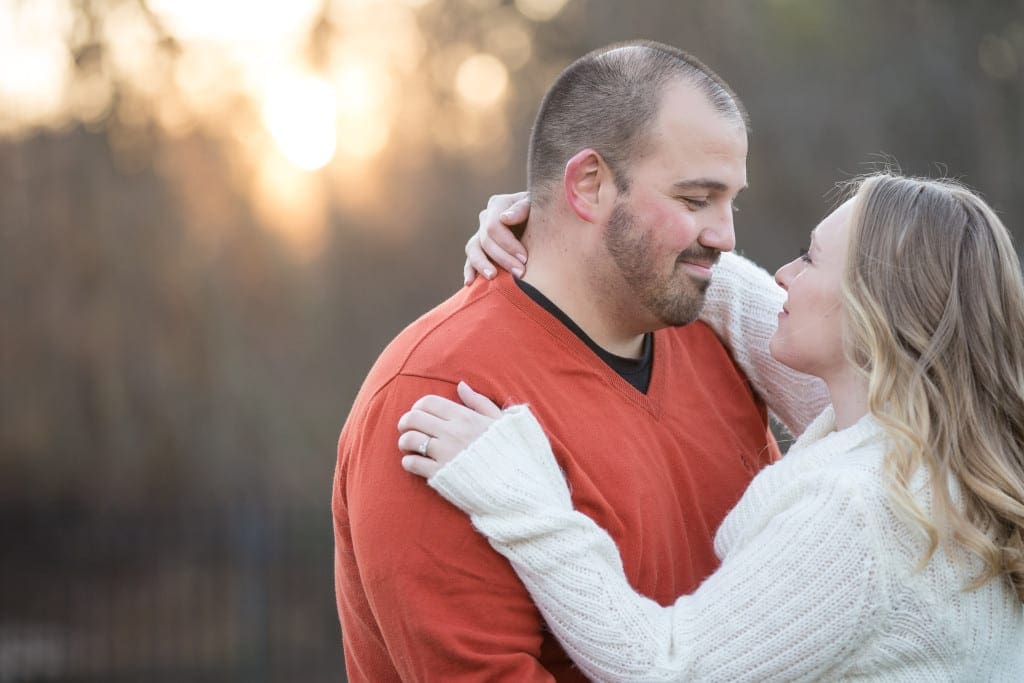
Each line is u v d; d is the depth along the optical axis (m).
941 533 3.46
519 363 3.92
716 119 3.96
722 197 4.02
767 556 3.53
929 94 20.94
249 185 19.25
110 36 18.77
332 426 19.66
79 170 18.69
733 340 4.61
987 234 3.77
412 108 21.23
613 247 3.99
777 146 20.67
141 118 18.92
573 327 4.06
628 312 4.09
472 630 3.62
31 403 18.73
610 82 4.00
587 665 3.54
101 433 18.77
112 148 18.89
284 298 19.38
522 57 22.17
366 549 3.74
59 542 16.08
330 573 15.81
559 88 4.15
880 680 3.45
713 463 4.28
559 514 3.54
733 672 3.44
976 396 3.65
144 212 18.78
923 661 3.47
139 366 18.72
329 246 20.11
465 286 4.30
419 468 3.62
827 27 21.11
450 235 20.86
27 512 17.00
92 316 18.72
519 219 4.21
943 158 20.92
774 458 4.75
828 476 3.54
